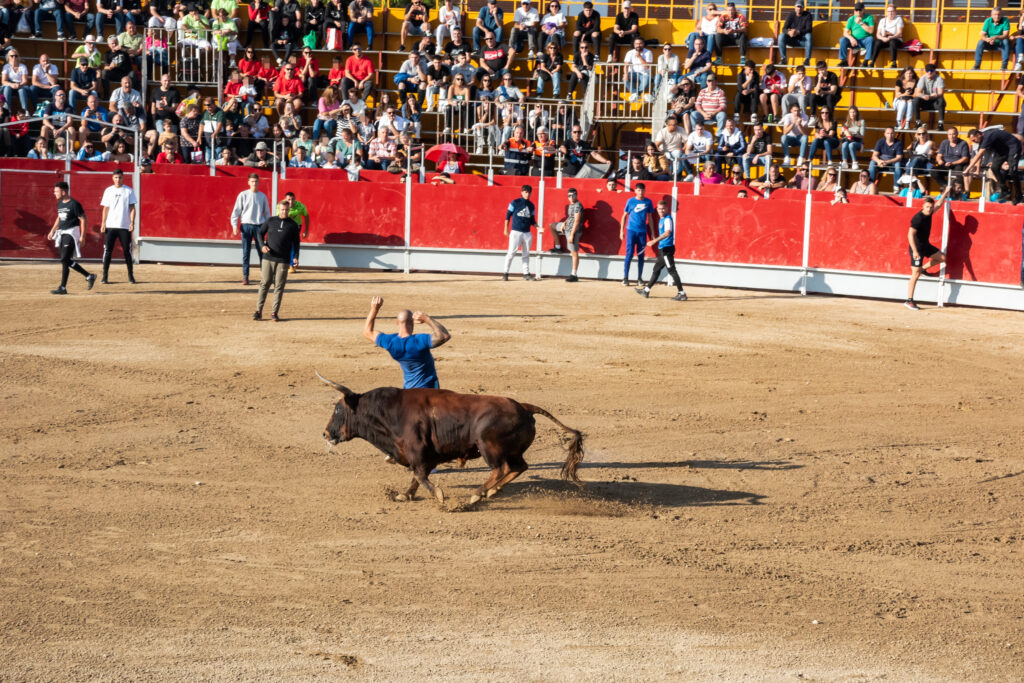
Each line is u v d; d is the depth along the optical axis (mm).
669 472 12977
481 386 16703
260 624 8352
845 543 10633
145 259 30031
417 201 29969
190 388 16266
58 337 19484
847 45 38094
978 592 9484
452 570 9578
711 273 28844
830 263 27734
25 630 8117
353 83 36906
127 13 38375
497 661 7855
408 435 11062
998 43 36781
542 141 34250
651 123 38031
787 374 18391
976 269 26062
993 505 12023
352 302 23938
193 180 29828
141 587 9000
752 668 7875
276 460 12992
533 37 39062
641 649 8117
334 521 10805
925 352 20594
